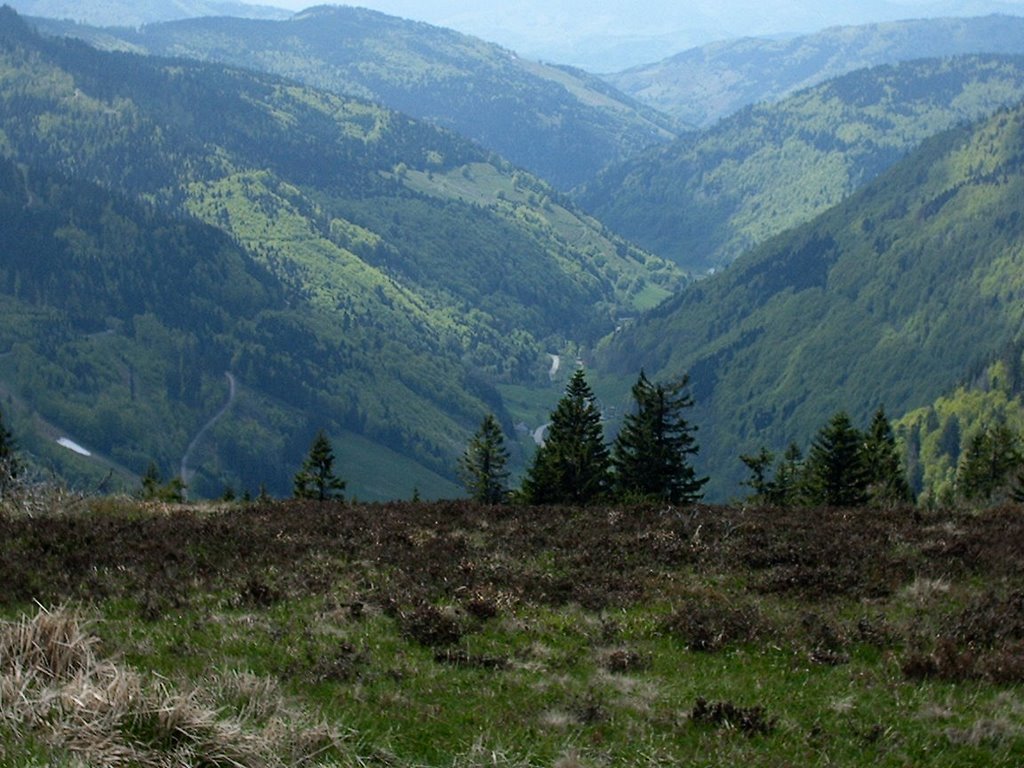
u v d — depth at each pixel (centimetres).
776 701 1071
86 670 936
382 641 1222
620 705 1036
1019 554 1653
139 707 848
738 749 940
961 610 1374
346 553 1656
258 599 1373
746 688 1110
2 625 998
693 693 1088
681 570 1627
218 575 1490
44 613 1025
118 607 1330
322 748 862
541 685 1086
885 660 1195
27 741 782
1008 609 1361
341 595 1409
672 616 1331
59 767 739
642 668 1168
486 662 1156
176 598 1349
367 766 860
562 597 1443
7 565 1477
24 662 938
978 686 1113
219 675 1031
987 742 970
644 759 910
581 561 1658
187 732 825
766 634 1275
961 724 1004
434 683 1078
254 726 890
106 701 843
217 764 809
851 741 968
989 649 1225
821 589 1482
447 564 1603
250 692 985
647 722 996
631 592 1479
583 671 1152
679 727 984
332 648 1175
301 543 1706
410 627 1258
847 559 1644
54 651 960
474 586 1472
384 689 1052
